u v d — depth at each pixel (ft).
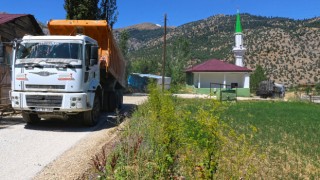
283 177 26.91
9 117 47.24
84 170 22.70
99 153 26.43
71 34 48.70
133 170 19.81
